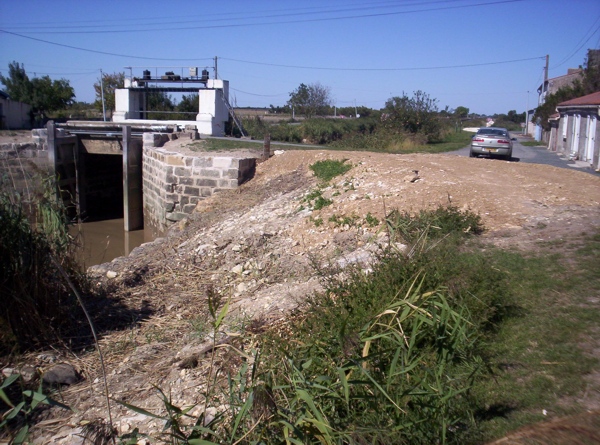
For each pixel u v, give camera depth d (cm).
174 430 383
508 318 543
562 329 508
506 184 1199
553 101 3897
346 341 434
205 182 1780
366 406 397
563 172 1462
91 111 4800
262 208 1368
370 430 362
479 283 559
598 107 2253
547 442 357
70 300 762
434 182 1176
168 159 1822
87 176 2473
